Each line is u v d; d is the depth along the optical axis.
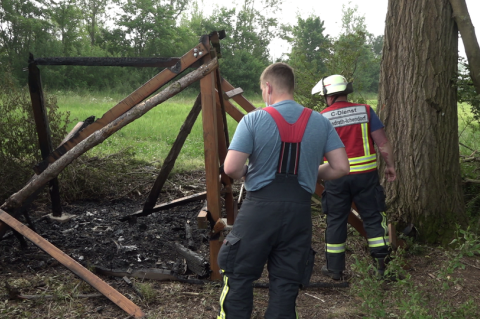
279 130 2.19
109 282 3.28
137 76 38.97
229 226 4.54
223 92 4.07
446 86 4.25
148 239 4.27
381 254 3.33
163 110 17.17
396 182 4.45
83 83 34.91
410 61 4.29
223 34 3.19
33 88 3.99
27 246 3.92
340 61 6.47
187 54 3.06
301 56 6.66
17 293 2.91
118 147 8.81
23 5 35.66
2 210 3.23
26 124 5.41
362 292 2.84
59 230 4.45
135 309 2.79
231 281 2.25
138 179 6.52
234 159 2.18
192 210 5.37
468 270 3.66
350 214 3.98
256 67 47.25
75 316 2.75
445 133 4.29
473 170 5.45
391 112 4.48
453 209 4.32
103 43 43.38
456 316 2.65
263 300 3.11
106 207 5.48
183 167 7.24
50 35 37.47
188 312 2.87
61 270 3.47
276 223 2.16
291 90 2.34
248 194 2.27
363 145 3.36
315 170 2.25
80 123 3.94
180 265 3.63
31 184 3.29
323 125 2.29
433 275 3.57
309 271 2.26
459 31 4.17
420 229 4.29
